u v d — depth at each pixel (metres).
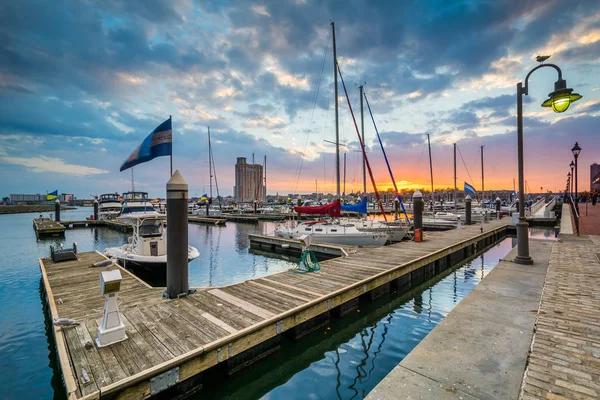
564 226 19.09
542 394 3.18
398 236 17.55
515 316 5.41
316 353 6.27
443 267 14.16
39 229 28.83
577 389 3.24
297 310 6.34
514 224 25.42
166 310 6.27
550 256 10.38
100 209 47.88
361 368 5.70
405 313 8.51
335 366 5.78
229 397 4.96
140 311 6.21
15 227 40.56
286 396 4.91
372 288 8.97
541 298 6.11
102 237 29.50
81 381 3.85
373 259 11.68
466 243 16.62
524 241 9.48
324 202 65.75
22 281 12.66
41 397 5.05
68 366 4.19
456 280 12.13
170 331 5.27
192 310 6.27
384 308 8.88
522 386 3.34
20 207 96.44
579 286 6.92
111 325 4.88
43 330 7.77
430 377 3.68
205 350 4.64
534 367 3.68
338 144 20.53
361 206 17.44
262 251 20.69
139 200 40.31
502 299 6.27
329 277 9.02
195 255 12.81
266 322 5.64
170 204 7.07
